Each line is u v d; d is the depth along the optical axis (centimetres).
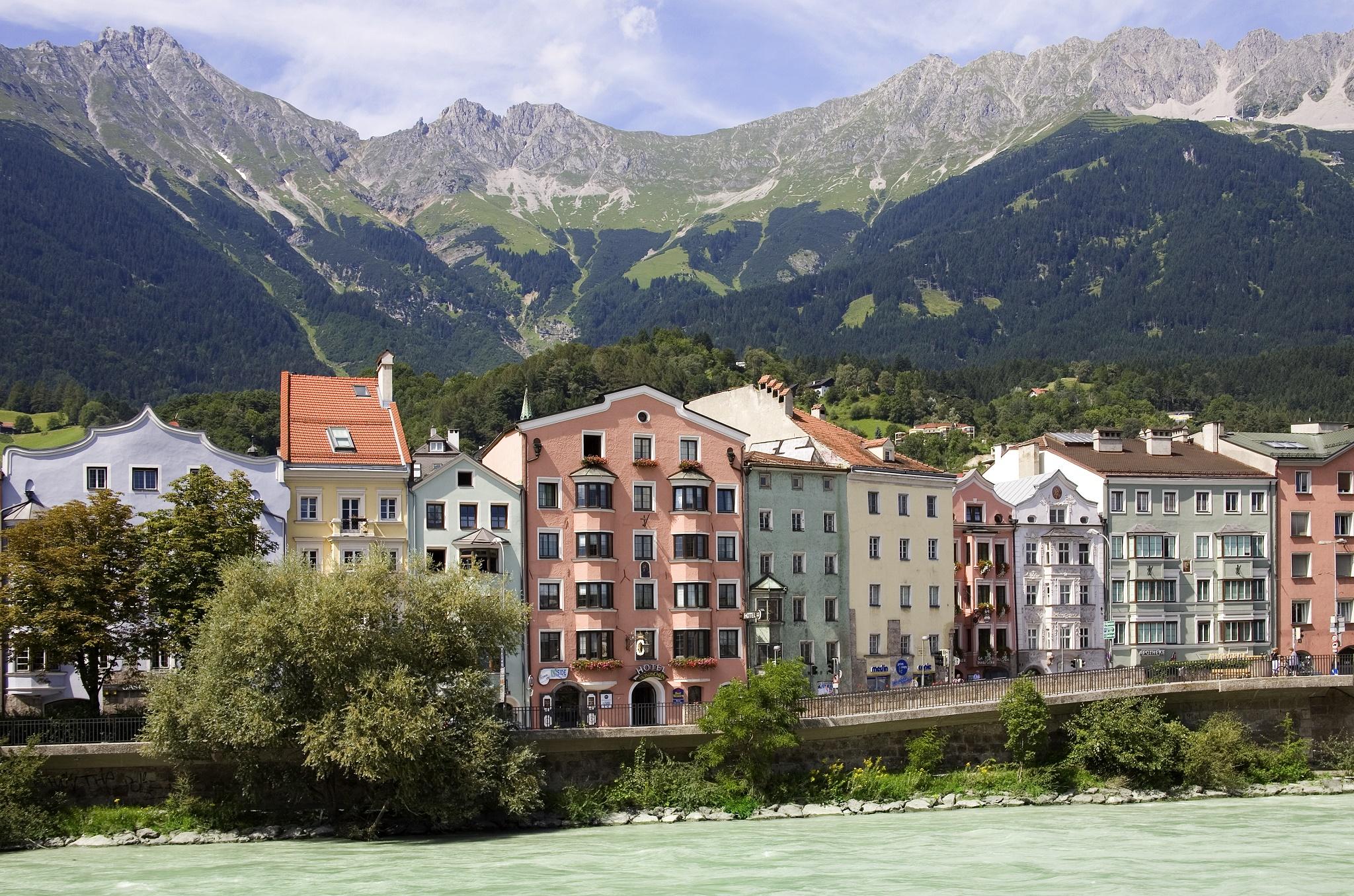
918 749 8569
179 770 7262
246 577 7144
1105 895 5562
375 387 9800
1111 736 8781
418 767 6881
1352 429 13775
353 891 5603
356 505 8994
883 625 10944
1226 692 9588
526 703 9281
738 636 10125
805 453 10938
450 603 7306
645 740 8000
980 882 5816
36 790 7006
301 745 6925
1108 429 12900
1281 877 5941
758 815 7856
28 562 7556
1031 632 11788
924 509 11431
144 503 8600
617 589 9712
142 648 7750
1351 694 9925
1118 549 12200
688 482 9988
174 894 5550
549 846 6825
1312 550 12744
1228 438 13188
